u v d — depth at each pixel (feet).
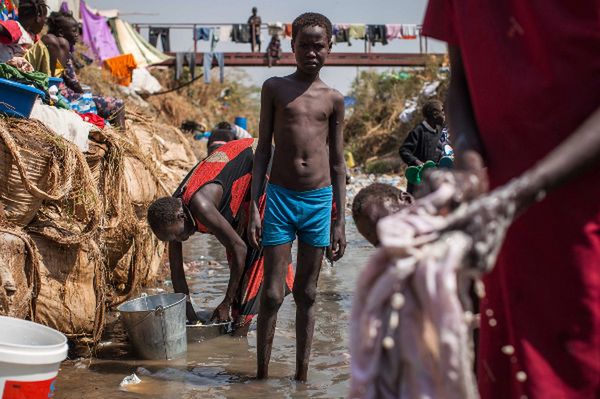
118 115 24.16
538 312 5.49
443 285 4.37
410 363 4.83
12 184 13.75
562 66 5.40
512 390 5.87
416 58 101.24
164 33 94.17
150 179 20.90
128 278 19.24
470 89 6.08
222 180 17.25
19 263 13.08
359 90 112.88
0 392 10.03
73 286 14.69
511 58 5.70
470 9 5.97
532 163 5.62
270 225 13.52
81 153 15.19
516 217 5.16
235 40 96.17
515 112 5.65
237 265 16.88
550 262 5.44
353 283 22.65
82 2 75.72
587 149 4.92
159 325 15.02
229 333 17.12
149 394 12.96
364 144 102.42
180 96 92.63
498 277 5.87
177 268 17.49
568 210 5.36
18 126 14.26
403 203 10.32
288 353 15.70
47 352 10.37
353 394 4.95
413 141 24.03
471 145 5.94
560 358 5.41
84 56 66.64
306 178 13.33
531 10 5.51
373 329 4.77
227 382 13.71
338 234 13.89
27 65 16.89
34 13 23.38
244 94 130.31
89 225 15.30
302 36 13.21
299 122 13.28
